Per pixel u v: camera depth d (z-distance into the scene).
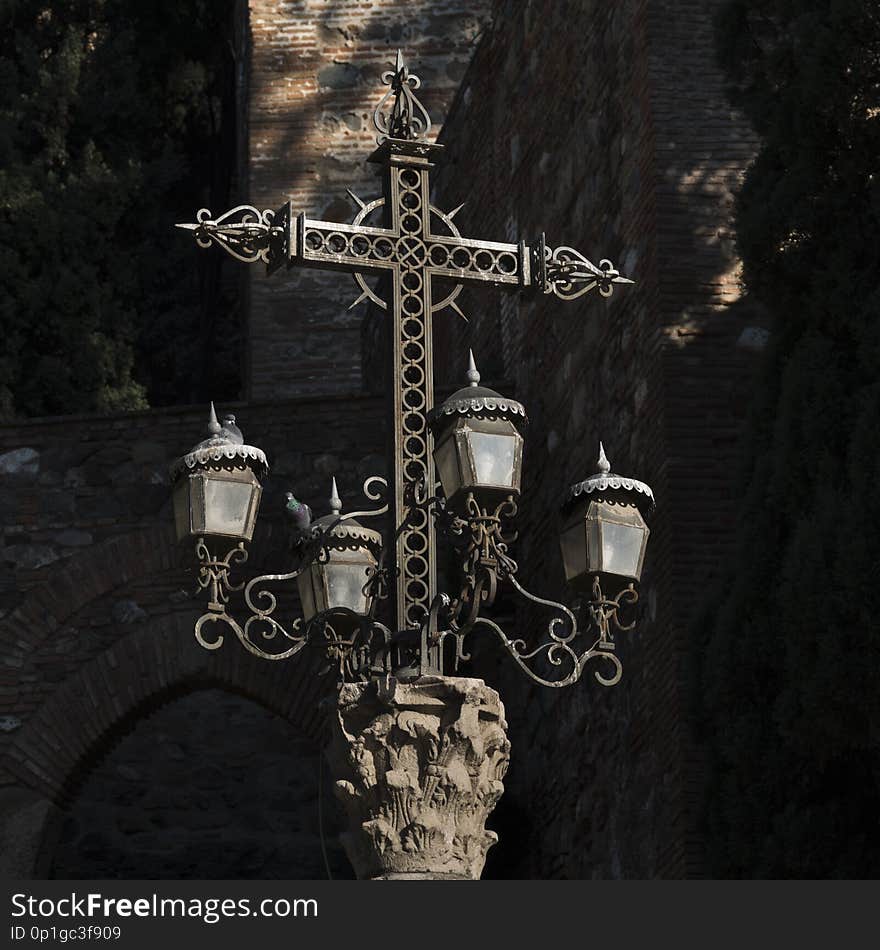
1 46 72.00
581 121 38.16
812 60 26.53
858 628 23.98
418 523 19.92
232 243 20.47
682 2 34.03
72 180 67.44
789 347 27.77
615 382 34.94
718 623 26.42
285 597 41.69
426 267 20.86
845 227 26.66
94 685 41.34
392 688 18.83
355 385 59.75
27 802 40.81
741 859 25.48
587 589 20.42
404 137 21.19
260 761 53.12
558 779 37.12
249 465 19.91
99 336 65.62
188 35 74.62
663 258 32.66
